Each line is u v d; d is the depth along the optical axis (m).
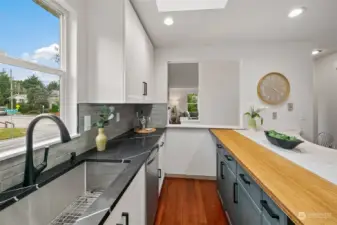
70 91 1.48
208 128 3.16
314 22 2.31
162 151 2.82
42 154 1.17
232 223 1.82
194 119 5.77
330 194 0.86
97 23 1.61
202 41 2.95
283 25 2.39
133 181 1.17
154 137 2.37
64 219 1.10
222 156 2.28
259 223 1.12
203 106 4.67
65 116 1.47
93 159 1.41
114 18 1.60
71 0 1.41
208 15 2.12
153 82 3.13
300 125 3.01
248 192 1.33
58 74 1.40
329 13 2.08
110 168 1.40
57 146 1.28
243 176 1.42
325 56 3.93
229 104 4.57
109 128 2.17
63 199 1.17
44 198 1.02
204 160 3.20
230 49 3.09
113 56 1.60
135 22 1.94
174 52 3.19
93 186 1.41
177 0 1.89
